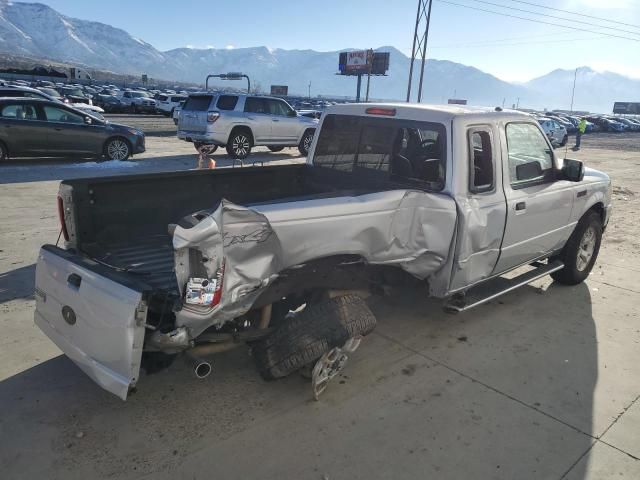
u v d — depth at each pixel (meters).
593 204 5.59
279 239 2.90
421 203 3.60
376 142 4.46
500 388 3.71
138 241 3.75
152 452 2.91
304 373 3.43
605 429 3.29
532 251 4.91
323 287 3.57
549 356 4.21
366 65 70.81
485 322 4.82
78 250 3.41
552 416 3.40
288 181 4.92
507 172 4.39
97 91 57.56
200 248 2.57
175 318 2.75
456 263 3.93
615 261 6.95
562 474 2.88
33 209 8.30
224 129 15.34
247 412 3.31
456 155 3.88
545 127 27.81
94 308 2.79
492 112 4.34
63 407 3.28
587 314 5.09
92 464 2.80
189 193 4.06
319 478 2.77
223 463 2.85
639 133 55.22
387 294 3.99
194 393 3.50
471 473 2.85
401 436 3.13
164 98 41.56
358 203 3.24
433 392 3.62
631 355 4.28
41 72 75.06
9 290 4.98
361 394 3.56
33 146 12.82
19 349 3.94
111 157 14.05
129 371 2.63
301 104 57.47
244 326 3.40
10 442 2.94
